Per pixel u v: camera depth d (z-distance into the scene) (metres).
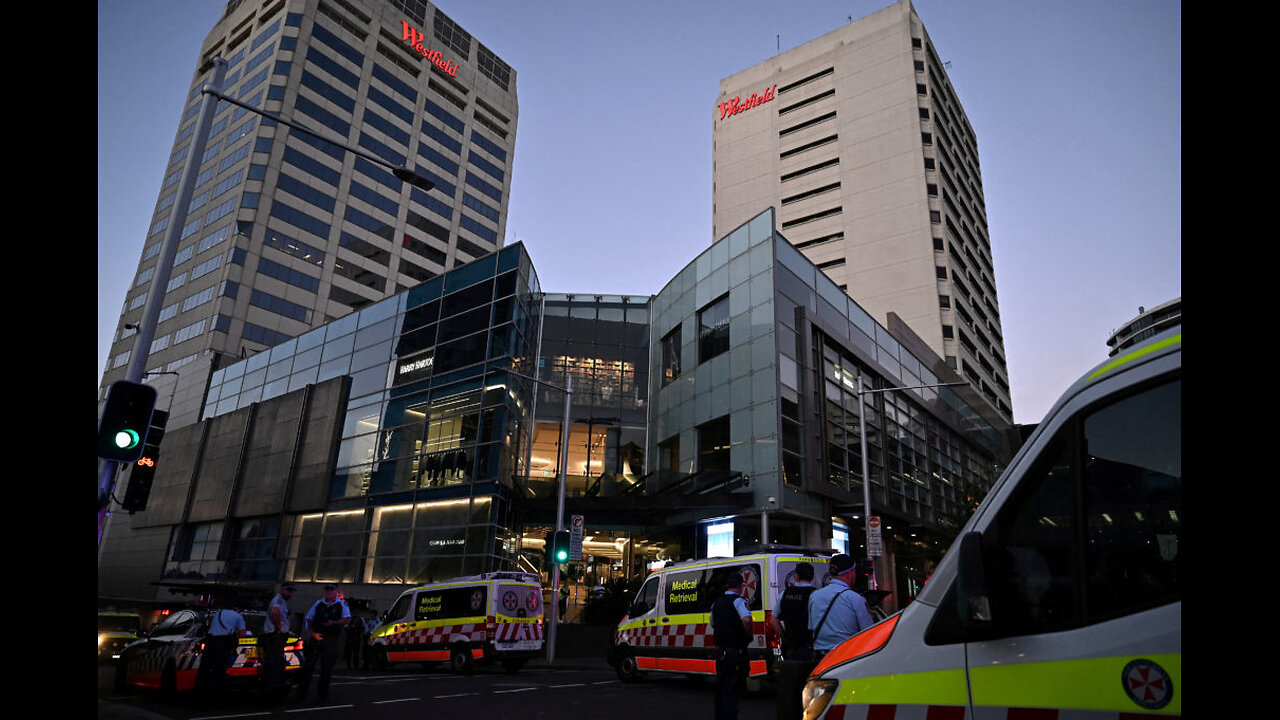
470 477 28.80
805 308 29.22
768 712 10.27
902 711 2.75
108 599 31.73
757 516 26.52
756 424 27.41
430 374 32.53
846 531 29.42
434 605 18.33
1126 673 2.15
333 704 11.11
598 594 28.12
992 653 2.55
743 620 6.82
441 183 93.94
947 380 45.69
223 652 10.67
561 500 22.72
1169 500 2.24
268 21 87.06
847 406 31.44
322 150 80.62
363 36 89.25
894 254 76.06
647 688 13.73
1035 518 2.59
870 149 82.12
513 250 31.67
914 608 2.99
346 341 37.91
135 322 82.75
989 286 92.25
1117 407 2.46
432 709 10.52
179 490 43.94
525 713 10.16
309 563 33.50
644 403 38.97
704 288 33.00
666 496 27.19
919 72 83.06
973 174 96.44
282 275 73.81
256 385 43.19
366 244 82.62
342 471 34.41
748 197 90.38
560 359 39.81
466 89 101.31
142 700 11.70
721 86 100.19
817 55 91.44
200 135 11.12
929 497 37.41
